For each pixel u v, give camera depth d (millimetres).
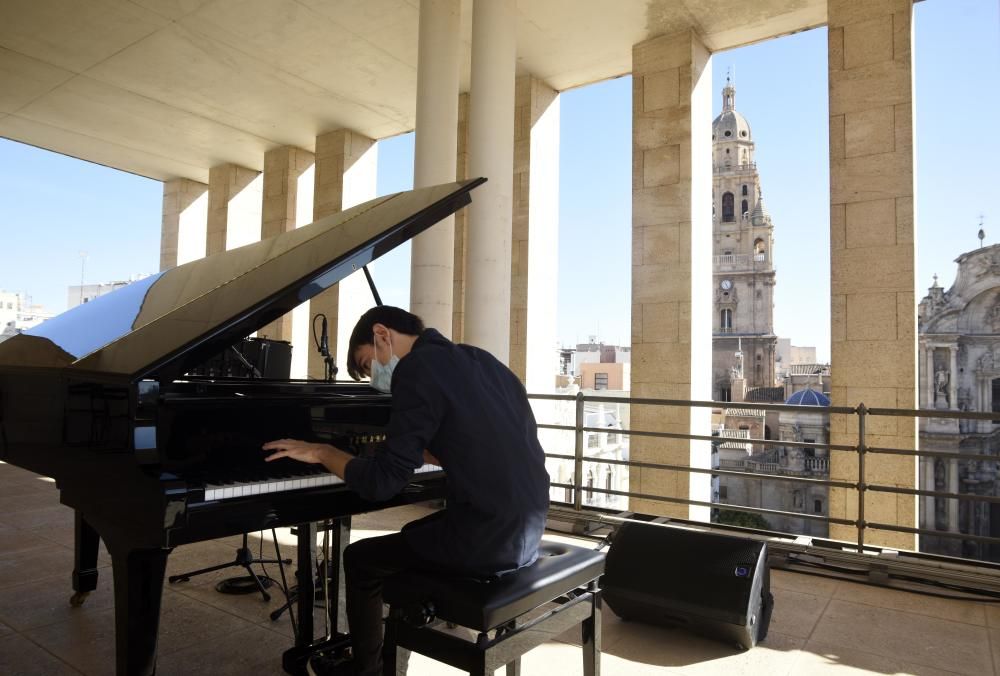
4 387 2564
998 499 3527
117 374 1818
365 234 2168
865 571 3797
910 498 5750
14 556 3984
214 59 8562
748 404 4234
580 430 5051
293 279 1965
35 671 2484
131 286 3623
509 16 6035
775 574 3861
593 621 2016
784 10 6961
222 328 1827
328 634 2521
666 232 7418
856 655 2715
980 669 2596
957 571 3543
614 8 7004
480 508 1773
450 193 2250
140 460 1762
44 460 2260
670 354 7336
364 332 2061
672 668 2564
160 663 2547
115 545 1849
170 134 11406
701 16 7117
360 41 7980
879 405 5906
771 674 2520
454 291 9359
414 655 2680
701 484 7449
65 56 8578
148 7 7352
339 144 10961
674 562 2844
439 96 6316
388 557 1941
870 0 6160
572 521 4988
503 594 1680
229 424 2002
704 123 7699
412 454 1747
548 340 8891
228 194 12969
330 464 1811
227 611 3100
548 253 8906
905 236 5879
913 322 5805
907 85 5949
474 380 1855
